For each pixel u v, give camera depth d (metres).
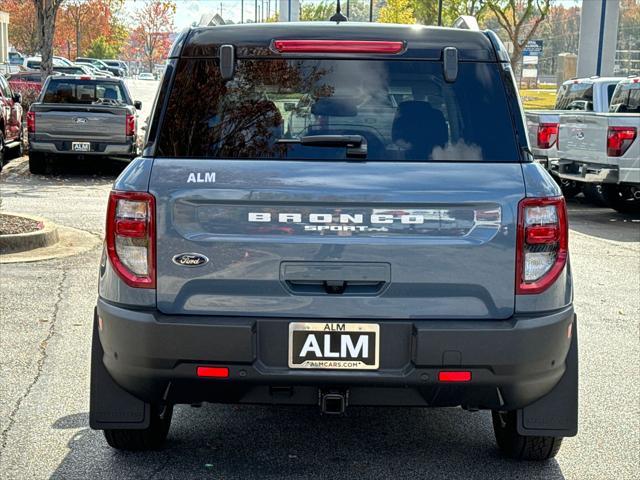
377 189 3.73
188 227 3.77
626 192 14.28
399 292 3.76
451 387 3.78
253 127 3.86
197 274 3.77
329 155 3.80
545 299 3.79
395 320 3.76
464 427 5.05
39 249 10.07
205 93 3.91
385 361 3.75
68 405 5.28
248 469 4.38
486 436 4.91
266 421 5.11
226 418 5.15
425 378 3.73
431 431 4.98
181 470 4.36
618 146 13.33
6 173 18.00
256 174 3.75
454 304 3.77
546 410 4.06
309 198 3.72
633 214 15.03
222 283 3.77
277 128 3.87
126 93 18.81
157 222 3.77
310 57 3.95
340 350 3.75
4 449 4.60
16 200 14.13
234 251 3.74
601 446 4.78
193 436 4.84
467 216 3.75
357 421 5.13
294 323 3.74
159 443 4.59
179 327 3.71
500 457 4.59
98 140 17.22
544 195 3.77
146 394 3.92
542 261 3.79
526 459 4.53
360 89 3.93
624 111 15.26
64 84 18.55
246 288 3.76
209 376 3.75
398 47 3.96
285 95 3.92
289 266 3.75
